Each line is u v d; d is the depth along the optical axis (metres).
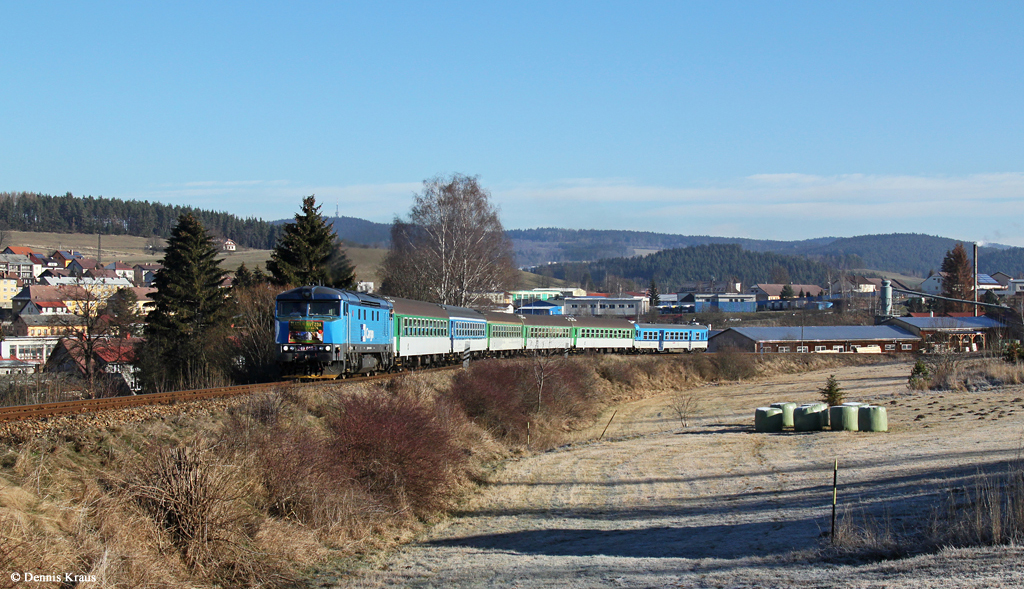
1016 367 49.94
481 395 35.38
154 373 42.38
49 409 18.11
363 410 22.52
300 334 29.77
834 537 15.18
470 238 55.09
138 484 14.48
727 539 17.33
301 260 46.84
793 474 24.59
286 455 18.39
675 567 14.80
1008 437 27.22
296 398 23.98
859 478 22.59
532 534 19.88
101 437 16.38
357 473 20.64
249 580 14.34
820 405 36.03
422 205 55.41
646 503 22.56
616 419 47.84
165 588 12.68
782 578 12.94
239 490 16.17
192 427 18.58
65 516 12.95
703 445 32.75
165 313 45.34
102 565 11.73
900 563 12.73
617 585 13.82
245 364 39.22
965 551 12.77
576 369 53.25
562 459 30.80
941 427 31.94
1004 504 15.72
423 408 26.77
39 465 13.96
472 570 15.84
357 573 15.79
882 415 32.75
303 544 16.38
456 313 47.31
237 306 46.44
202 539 14.27
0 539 11.23
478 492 25.03
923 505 17.66
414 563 16.69
